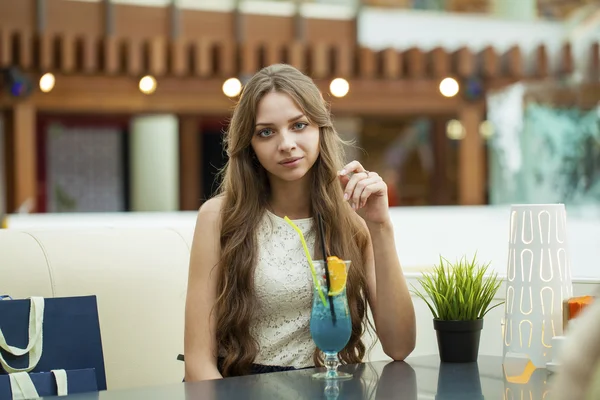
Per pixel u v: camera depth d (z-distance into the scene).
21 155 6.81
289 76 1.94
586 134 9.13
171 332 2.41
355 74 7.37
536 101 9.06
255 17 8.36
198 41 6.85
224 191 2.07
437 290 1.85
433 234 3.37
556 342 1.66
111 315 2.30
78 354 1.94
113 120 9.20
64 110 7.10
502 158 9.34
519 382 1.58
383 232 1.93
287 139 1.90
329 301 1.63
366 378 1.63
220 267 1.97
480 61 7.63
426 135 10.40
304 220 2.03
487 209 4.68
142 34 7.70
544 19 10.00
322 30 8.74
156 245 2.47
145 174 9.22
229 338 1.95
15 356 1.87
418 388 1.53
